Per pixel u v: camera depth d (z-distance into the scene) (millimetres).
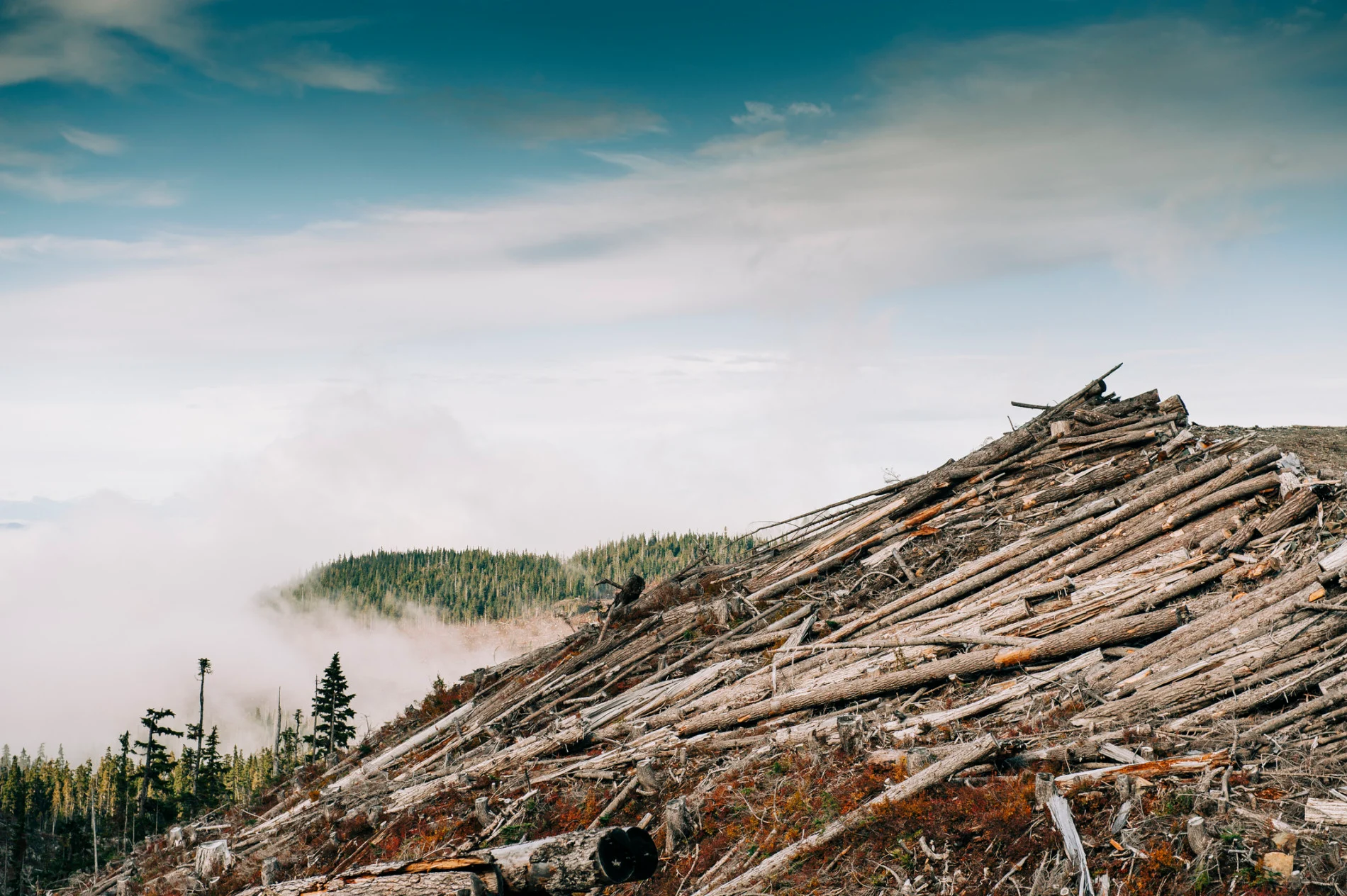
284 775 25969
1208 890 7965
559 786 15250
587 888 6625
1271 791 9062
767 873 10633
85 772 112875
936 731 12867
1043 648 13750
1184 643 12766
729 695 16438
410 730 23328
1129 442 19312
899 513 21297
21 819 80500
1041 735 11719
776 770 13109
